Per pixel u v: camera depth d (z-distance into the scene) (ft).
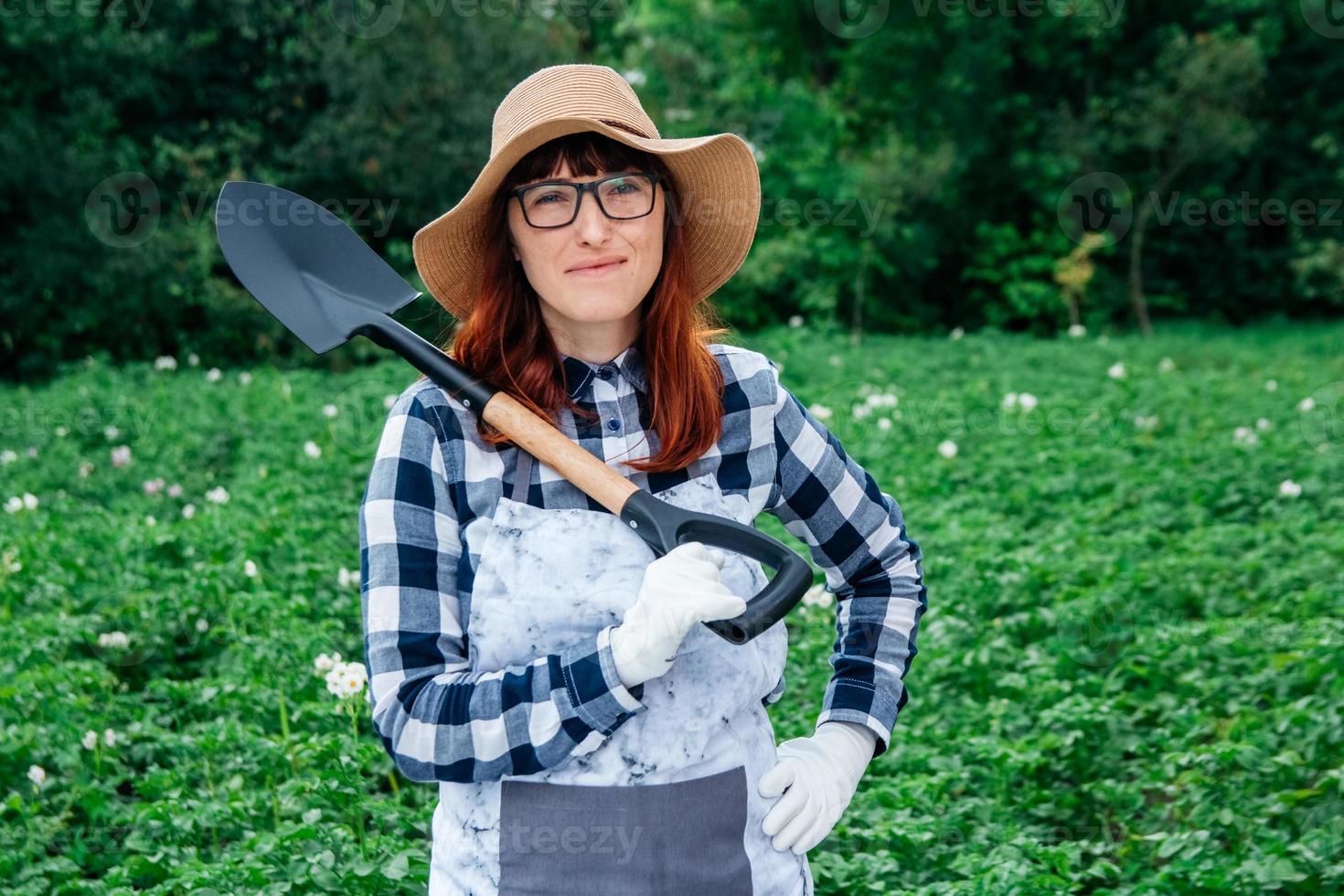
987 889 10.06
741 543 4.88
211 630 16.29
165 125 45.68
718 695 5.06
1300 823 11.62
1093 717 13.51
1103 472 25.81
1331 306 66.03
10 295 41.83
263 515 21.06
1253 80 58.95
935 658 15.47
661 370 5.28
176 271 42.75
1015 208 64.44
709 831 4.99
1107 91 63.41
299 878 10.05
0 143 40.47
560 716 4.66
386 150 42.96
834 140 60.59
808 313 57.47
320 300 5.46
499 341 5.31
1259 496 23.82
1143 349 47.50
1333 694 13.78
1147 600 18.01
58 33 41.37
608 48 53.62
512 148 5.03
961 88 61.05
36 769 11.93
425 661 4.96
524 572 4.95
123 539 19.63
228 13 44.91
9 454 26.73
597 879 4.87
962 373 40.73
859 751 5.59
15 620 16.53
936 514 22.58
